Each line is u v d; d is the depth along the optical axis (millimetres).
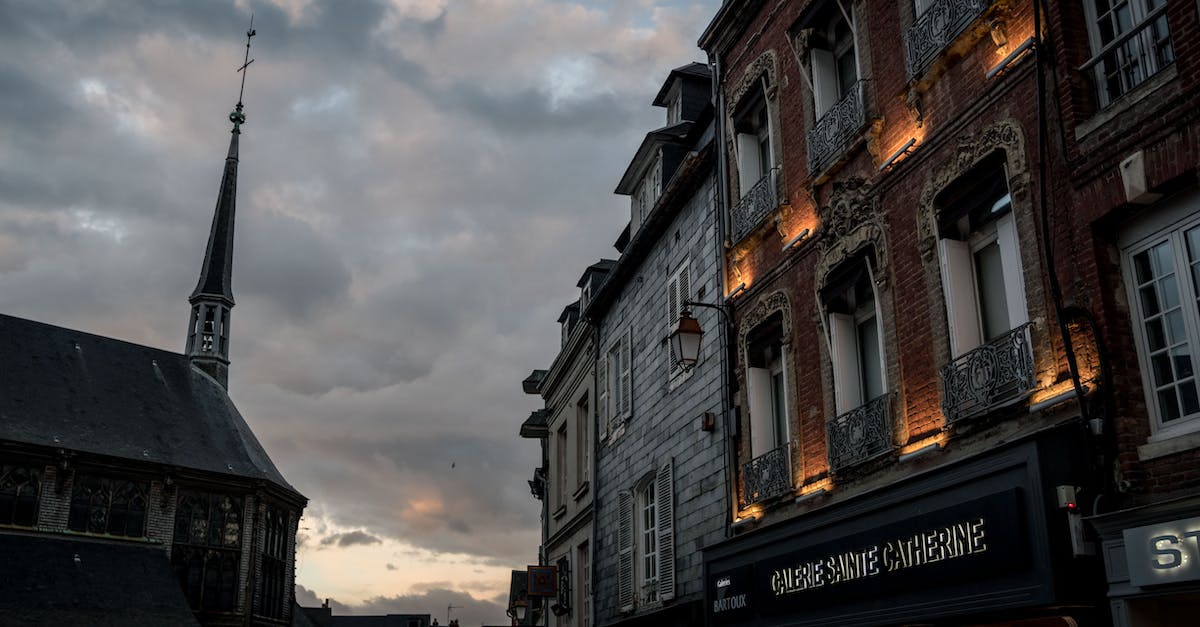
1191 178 6910
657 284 18672
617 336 21344
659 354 18156
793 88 13234
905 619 9070
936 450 9391
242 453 57094
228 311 67875
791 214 13023
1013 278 8844
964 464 8391
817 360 12047
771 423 13742
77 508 47031
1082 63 7977
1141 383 7262
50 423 49594
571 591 23953
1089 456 7336
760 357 14109
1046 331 8102
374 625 110188
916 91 10211
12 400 49469
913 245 10156
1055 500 7340
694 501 15547
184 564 49875
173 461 51875
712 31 15688
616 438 20609
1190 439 6656
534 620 31844
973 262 9508
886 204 10711
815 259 12289
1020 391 8297
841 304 11805
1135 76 7594
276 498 56344
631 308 20422
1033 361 8164
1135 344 7355
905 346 10164
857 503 10094
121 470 48781
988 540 7887
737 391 14336
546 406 29938
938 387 9562
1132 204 7316
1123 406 7184
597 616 20656
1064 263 7902
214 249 69188
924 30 10070
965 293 9469
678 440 16547
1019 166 8539
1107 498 7109
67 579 43344
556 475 27406
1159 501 6652
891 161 10562
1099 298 7449
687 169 16453
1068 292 7828
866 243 11031
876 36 11250
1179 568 6328
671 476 16625
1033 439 7520
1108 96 7828
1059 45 8047
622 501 19516
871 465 10445
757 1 14344
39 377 52312
